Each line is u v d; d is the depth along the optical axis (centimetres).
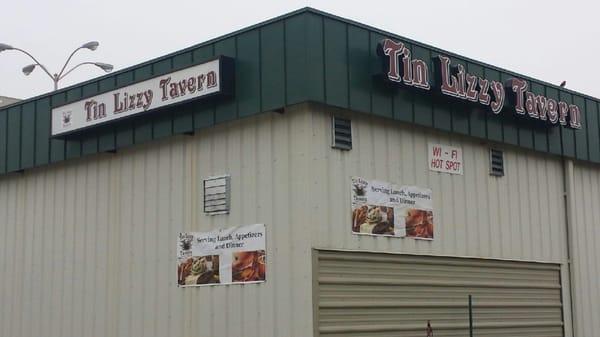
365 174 1662
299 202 1566
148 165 1872
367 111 1630
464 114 1853
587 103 2225
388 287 1672
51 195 2116
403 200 1731
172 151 1820
